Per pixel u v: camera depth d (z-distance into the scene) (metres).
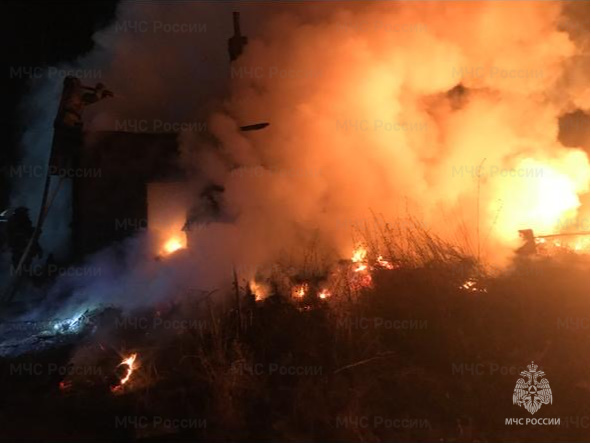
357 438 5.61
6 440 6.16
